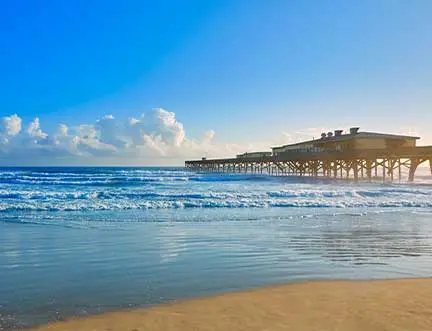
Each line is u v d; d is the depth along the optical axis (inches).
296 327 173.5
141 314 193.6
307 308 199.0
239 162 2628.0
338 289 234.7
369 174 1726.1
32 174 2156.7
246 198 841.5
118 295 228.1
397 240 407.5
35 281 258.7
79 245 378.6
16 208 661.3
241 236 429.4
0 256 331.6
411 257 331.9
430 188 1163.9
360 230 469.7
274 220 555.2
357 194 925.2
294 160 2049.7
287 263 310.0
